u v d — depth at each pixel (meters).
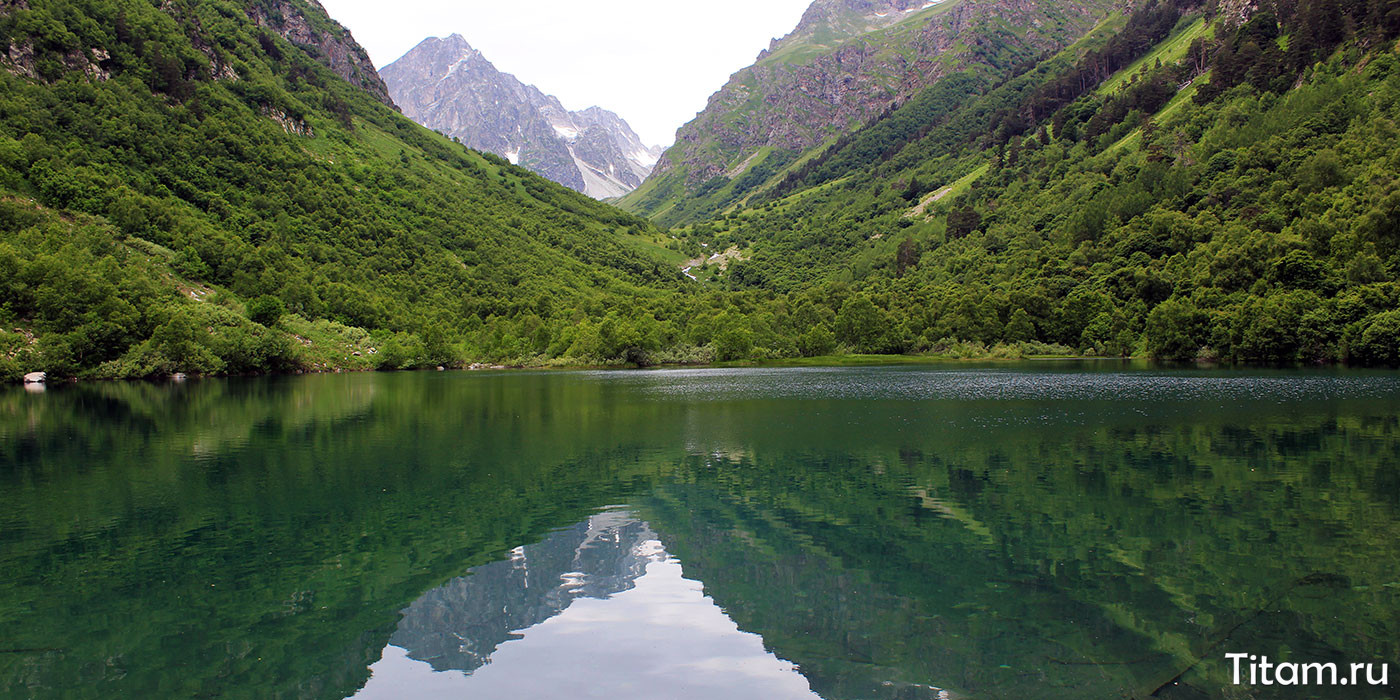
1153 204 158.38
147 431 39.34
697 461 30.12
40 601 14.81
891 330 144.00
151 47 155.25
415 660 12.28
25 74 126.69
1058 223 187.88
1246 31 195.25
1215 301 103.38
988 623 13.51
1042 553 17.66
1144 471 27.09
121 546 18.45
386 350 112.50
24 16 131.00
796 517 21.25
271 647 12.80
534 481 26.36
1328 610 13.87
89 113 126.69
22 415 46.91
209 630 13.47
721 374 98.00
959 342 141.38
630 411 49.47
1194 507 21.70
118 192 110.50
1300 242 96.75
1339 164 118.56
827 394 61.53
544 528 20.27
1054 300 144.12
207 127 152.25
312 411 49.88
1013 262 173.38
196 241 113.00
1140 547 17.97
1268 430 36.31
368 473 27.80
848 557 17.56
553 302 169.75
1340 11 168.38
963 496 23.59
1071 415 43.81
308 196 160.25
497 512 21.92
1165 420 40.75
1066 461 29.28
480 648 12.73
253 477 26.98
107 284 81.56
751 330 136.00
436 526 20.38
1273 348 89.62
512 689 11.23
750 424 41.78
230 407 52.41
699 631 13.33
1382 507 21.41
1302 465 27.69
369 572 16.61
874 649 12.50
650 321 133.38
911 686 11.10
